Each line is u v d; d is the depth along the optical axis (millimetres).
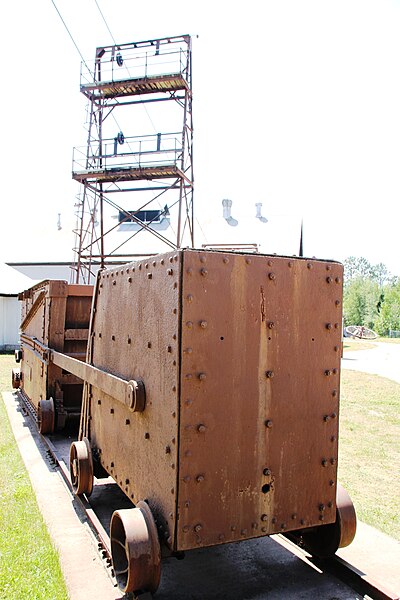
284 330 3059
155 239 28344
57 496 5113
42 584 3367
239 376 2904
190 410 2758
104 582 3359
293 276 3088
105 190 17156
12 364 19172
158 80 14719
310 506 3164
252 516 2947
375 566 3707
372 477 6168
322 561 3672
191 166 15805
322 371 3197
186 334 2752
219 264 2850
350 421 9516
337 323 3260
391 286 79375
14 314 26375
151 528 2912
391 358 25391
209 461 2816
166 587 3379
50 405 7188
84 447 4539
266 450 2996
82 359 7246
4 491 5273
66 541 4027
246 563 3723
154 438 3053
